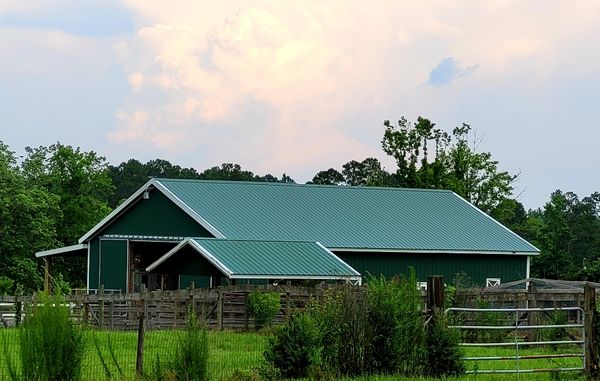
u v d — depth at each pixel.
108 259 55.31
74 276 80.25
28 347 20.19
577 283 42.56
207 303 38.44
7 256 64.62
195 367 20.75
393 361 23.78
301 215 54.28
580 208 120.50
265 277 43.25
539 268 81.12
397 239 54.00
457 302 36.09
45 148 84.06
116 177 140.25
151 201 53.72
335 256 46.75
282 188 57.44
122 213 55.19
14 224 65.31
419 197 61.50
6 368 22.39
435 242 54.94
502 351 30.66
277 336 23.67
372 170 120.25
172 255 47.09
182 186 53.78
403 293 24.20
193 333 20.92
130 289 54.19
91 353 26.77
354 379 22.66
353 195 59.34
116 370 22.86
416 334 23.95
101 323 39.34
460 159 93.44
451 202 61.75
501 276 56.81
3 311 40.06
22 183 67.94
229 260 43.94
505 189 93.31
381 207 58.38
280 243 47.03
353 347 23.81
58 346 20.23
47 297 20.58
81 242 56.22
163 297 38.94
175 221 52.16
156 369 21.23
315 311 24.12
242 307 38.12
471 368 24.81
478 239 56.75
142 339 22.02
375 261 52.88
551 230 82.19
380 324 23.88
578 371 24.41
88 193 85.06
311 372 23.00
